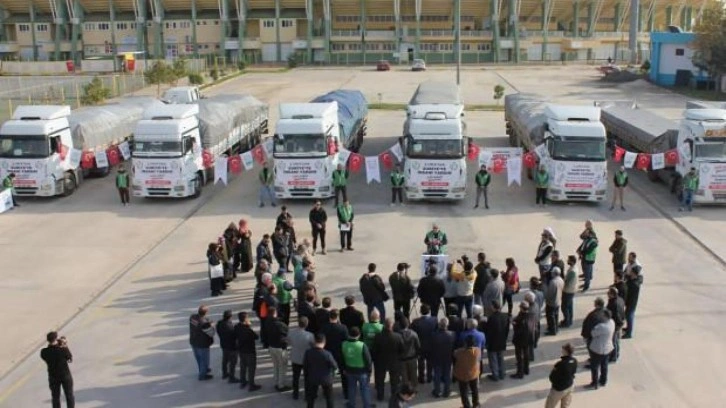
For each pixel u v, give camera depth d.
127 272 22.16
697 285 20.69
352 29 118.81
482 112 56.91
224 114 35.72
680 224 26.64
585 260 19.88
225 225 26.95
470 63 112.69
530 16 119.62
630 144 36.09
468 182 33.44
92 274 22.02
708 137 28.02
